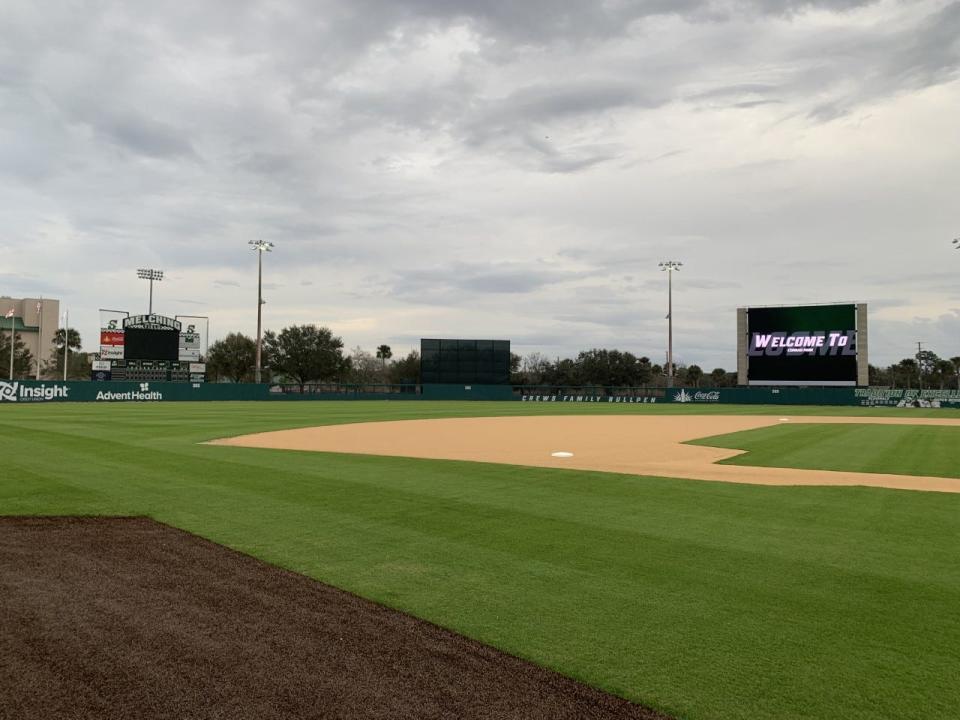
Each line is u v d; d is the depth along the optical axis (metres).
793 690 3.78
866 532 7.63
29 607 4.98
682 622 4.79
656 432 24.03
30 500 9.03
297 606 5.05
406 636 4.50
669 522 8.09
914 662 4.14
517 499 9.52
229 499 9.25
